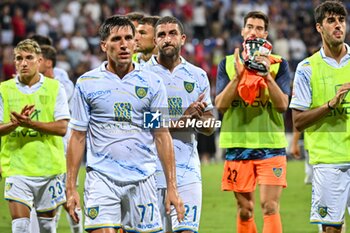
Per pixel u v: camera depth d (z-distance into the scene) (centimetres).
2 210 1717
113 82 956
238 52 1168
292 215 1692
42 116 1196
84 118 961
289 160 2816
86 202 957
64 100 1206
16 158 1188
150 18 1204
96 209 946
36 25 3847
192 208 1073
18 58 1191
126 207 966
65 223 1616
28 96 1196
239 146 1204
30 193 1193
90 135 967
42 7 4000
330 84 1088
